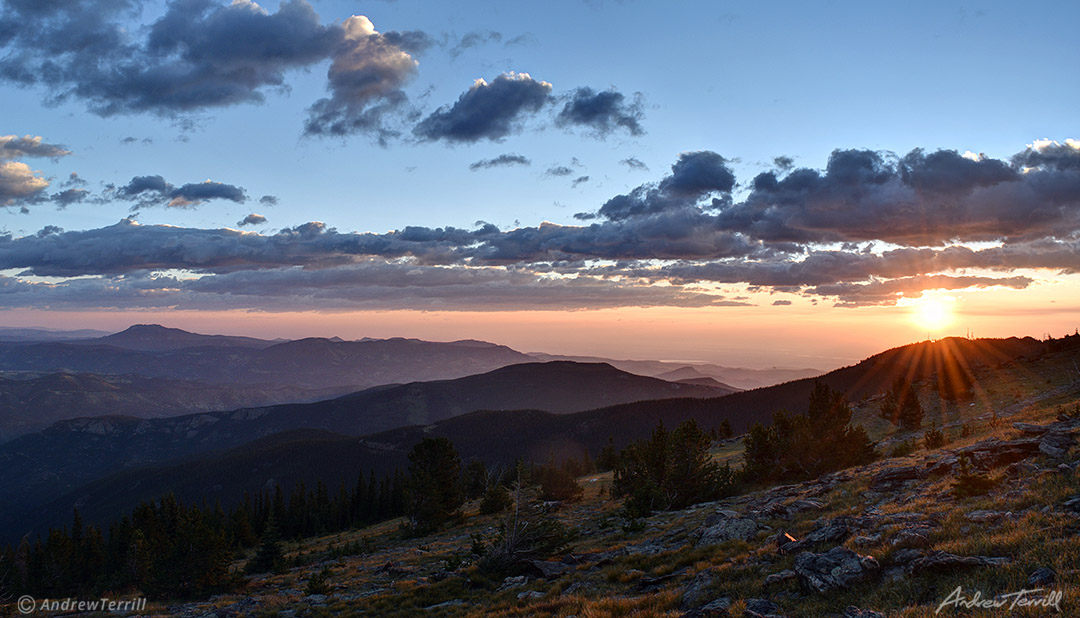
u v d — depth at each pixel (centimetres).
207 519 8962
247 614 3017
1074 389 6091
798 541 2023
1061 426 2823
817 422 4931
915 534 1670
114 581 5350
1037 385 7656
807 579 1513
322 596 3192
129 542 6200
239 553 7138
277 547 4966
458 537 5178
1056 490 1870
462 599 2606
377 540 6266
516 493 3275
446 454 6912
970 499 2125
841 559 1566
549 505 5634
